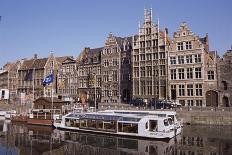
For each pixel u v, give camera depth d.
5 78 103.38
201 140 34.72
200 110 48.38
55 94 88.62
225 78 56.03
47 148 32.28
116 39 76.19
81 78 83.38
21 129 48.25
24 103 79.44
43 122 53.16
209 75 58.00
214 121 46.78
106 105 60.88
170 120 39.47
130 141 36.31
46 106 62.19
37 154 29.42
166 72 63.03
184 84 60.53
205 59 59.03
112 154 28.98
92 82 64.50
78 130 45.66
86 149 31.56
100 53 80.50
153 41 66.50
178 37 62.41
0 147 32.88
